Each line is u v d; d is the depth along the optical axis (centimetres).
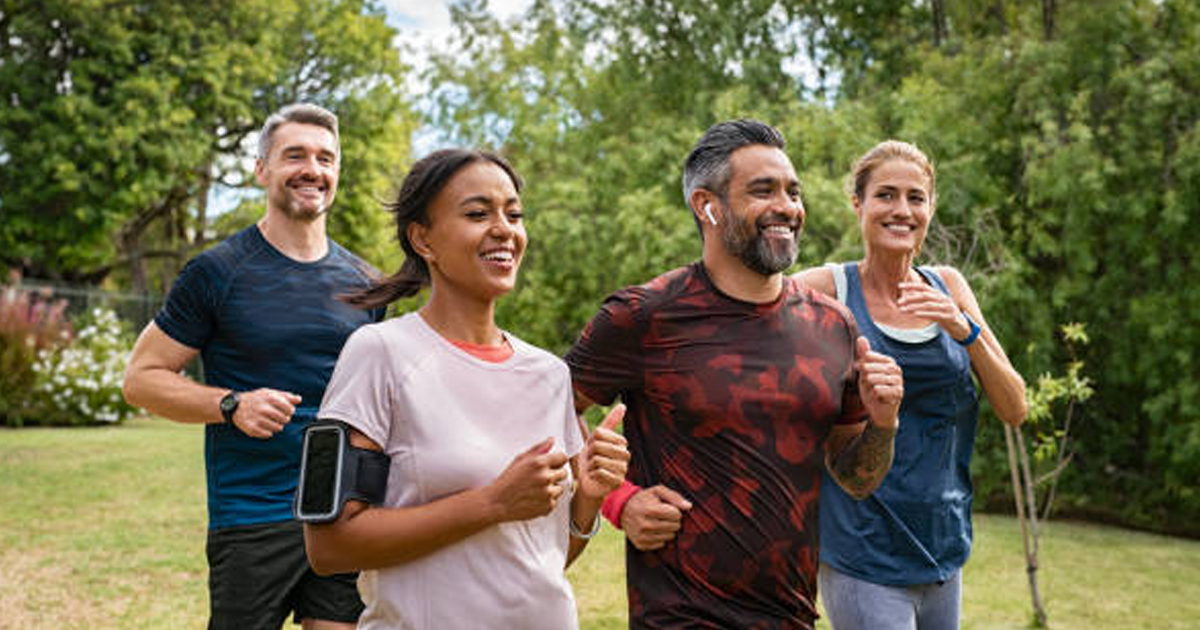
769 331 234
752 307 235
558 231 1255
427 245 196
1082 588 673
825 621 557
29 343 1524
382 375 183
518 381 195
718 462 225
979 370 296
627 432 245
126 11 2077
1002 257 954
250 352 313
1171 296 995
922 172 303
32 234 2069
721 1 1417
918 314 280
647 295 237
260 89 2302
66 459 1117
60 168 1930
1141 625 576
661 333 233
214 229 2703
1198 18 1041
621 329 234
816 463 233
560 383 204
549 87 1450
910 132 1077
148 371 306
